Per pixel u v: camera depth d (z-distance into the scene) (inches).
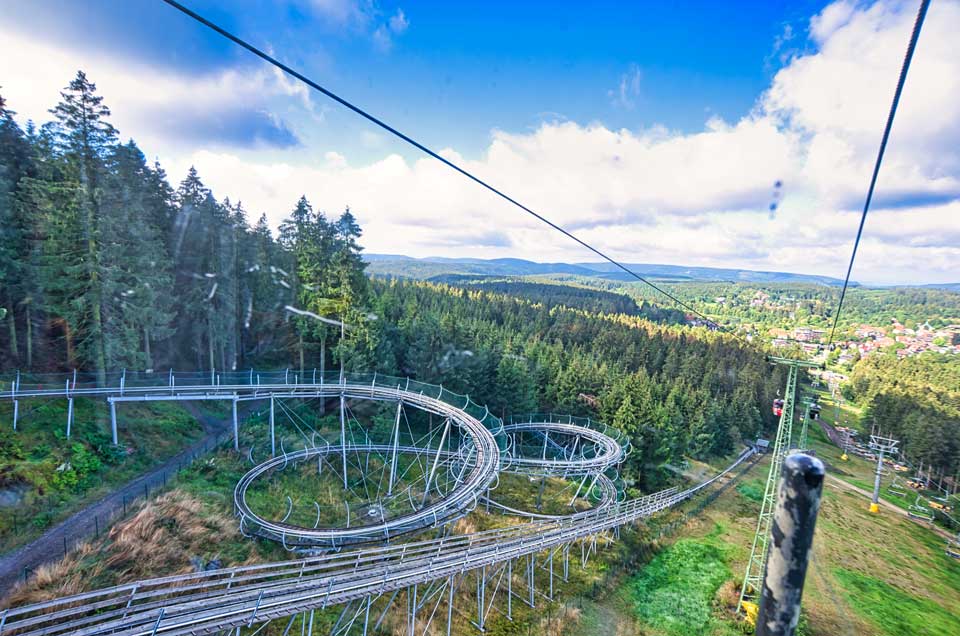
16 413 1151.0
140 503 1101.7
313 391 1616.6
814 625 1365.7
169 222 1818.4
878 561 1841.8
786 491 112.9
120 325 1421.0
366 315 1971.0
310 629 766.5
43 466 1083.9
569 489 1980.8
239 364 1977.1
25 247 1342.3
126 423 1389.0
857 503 2491.4
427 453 1782.7
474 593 1157.7
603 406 2511.1
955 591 1691.7
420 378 2129.7
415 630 987.3
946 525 2341.3
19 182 1316.4
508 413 2311.8
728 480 2559.1
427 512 1172.5
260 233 2078.0
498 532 1241.4
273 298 2059.5
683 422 2694.4
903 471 3166.8
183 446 1443.2
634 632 1169.4
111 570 888.9
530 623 1106.1
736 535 1840.6
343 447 1610.5
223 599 720.3
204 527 1085.1
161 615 634.8
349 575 836.6
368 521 1365.7
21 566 855.7
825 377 5698.8
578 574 1371.8
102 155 1325.0
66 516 1014.4
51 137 1293.1
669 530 1802.4
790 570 112.9
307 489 1475.1
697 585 1423.5
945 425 2967.5
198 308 1766.7
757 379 3777.1
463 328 2492.6
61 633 608.1
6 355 1352.1
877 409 3708.2
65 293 1344.7
